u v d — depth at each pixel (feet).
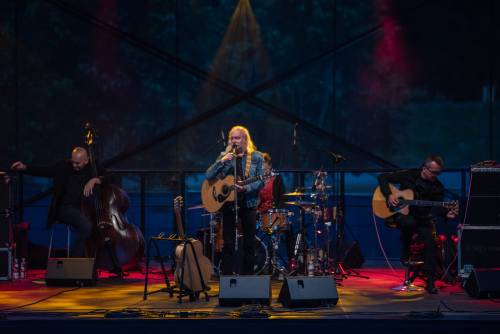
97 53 34.60
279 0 35.12
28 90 34.47
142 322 17.76
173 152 34.71
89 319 17.90
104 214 26.25
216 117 34.88
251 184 21.83
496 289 21.45
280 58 35.22
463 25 35.50
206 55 35.27
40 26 34.37
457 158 36.73
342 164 34.55
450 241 25.52
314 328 17.75
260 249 26.16
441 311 19.27
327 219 25.88
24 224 29.43
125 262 26.37
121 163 34.53
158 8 34.63
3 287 24.47
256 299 19.75
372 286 24.63
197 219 38.45
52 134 34.63
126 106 34.88
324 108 35.24
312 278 20.08
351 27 35.27
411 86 35.78
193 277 21.01
